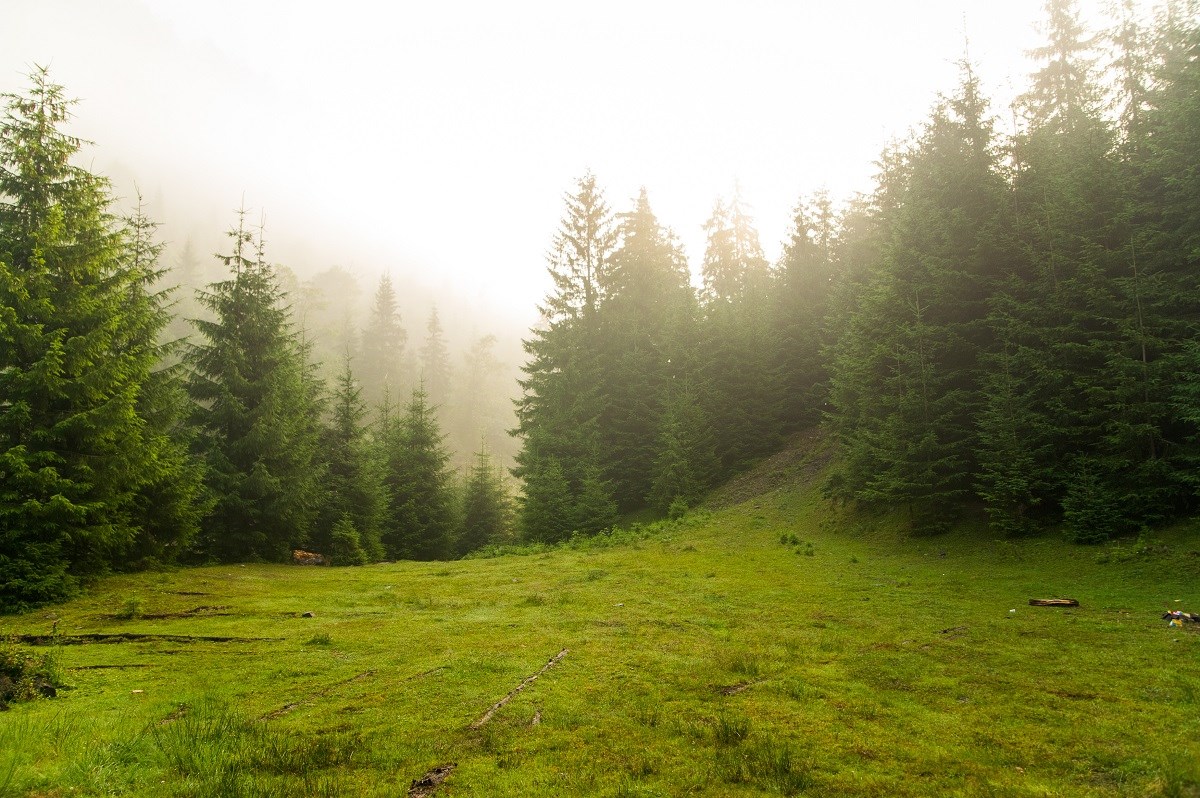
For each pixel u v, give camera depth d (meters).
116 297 16.67
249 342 24.92
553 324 40.03
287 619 12.73
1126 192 16.53
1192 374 13.57
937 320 21.39
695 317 36.28
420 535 35.38
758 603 13.55
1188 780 4.58
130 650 10.05
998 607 11.79
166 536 19.11
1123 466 15.02
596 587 16.22
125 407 15.71
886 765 5.21
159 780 5.09
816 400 35.72
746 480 32.16
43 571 13.84
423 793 4.82
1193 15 16.20
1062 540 15.67
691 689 7.67
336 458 30.50
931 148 22.81
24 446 13.86
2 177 15.46
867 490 20.89
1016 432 17.28
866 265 27.50
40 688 7.53
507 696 7.47
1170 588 11.64
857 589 14.48
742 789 4.79
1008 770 5.03
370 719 6.73
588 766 5.34
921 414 19.86
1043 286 18.08
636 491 36.47
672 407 33.56
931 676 7.87
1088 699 6.71
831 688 7.57
